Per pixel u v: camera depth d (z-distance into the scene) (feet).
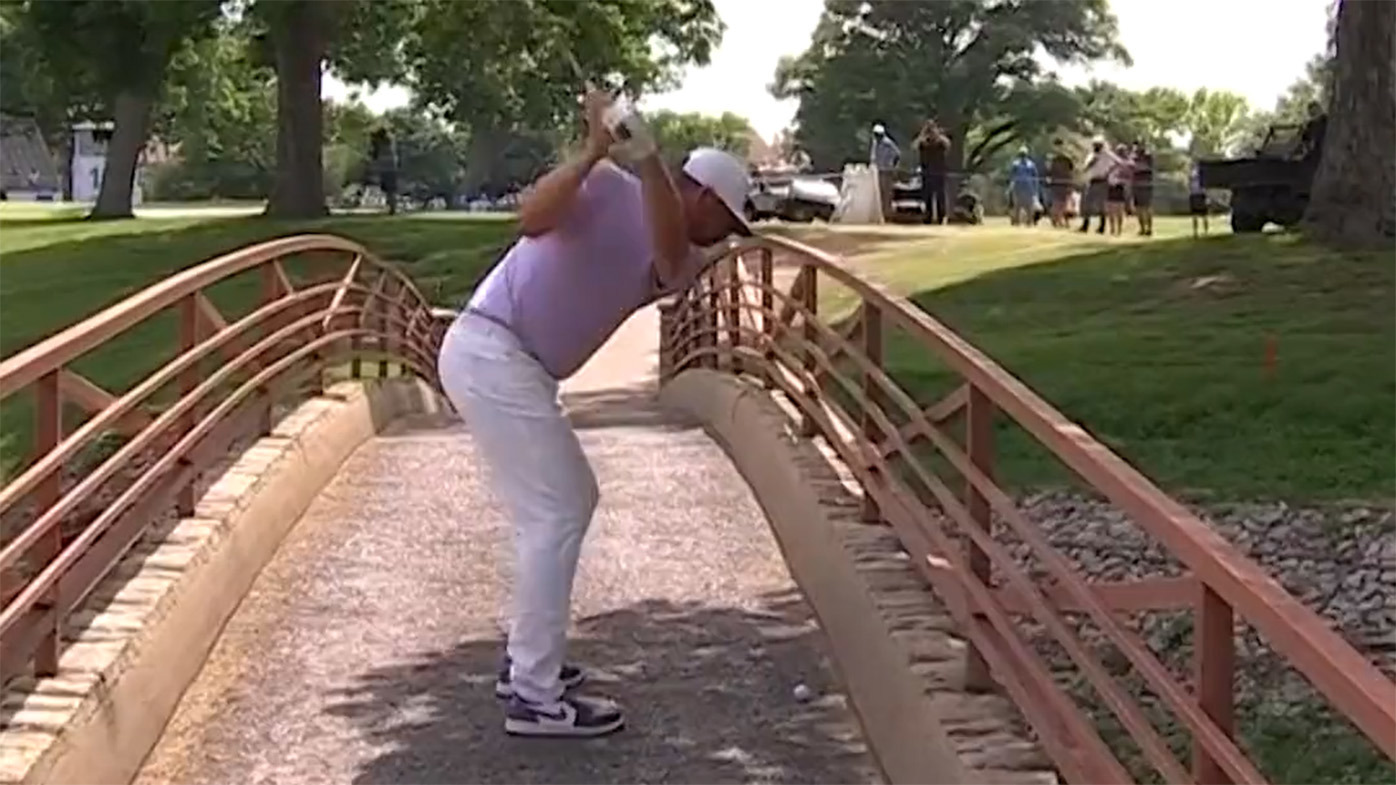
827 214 117.50
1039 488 39.96
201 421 24.39
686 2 126.21
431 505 30.99
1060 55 258.98
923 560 19.26
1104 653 24.77
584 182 17.51
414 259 96.68
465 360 17.94
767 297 34.99
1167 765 11.52
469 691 20.85
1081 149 254.27
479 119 152.87
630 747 19.15
